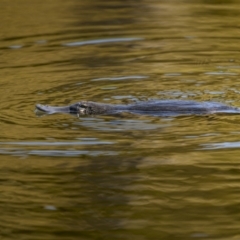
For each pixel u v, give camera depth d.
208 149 22.94
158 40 41.59
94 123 26.27
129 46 40.25
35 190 20.02
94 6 52.09
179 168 21.36
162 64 36.19
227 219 17.75
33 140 24.33
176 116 26.75
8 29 44.94
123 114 27.23
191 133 24.69
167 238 16.73
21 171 21.56
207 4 52.31
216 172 20.98
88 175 21.05
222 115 26.69
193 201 18.94
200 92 30.44
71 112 27.69
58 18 47.84
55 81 32.94
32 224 17.73
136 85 32.03
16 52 39.38
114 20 47.06
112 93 30.70
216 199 19.00
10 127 25.80
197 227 17.30
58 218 18.08
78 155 22.77
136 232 17.12
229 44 40.16
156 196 19.25
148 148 23.17
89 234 17.06
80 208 18.69
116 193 19.59
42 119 26.84
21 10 50.50
